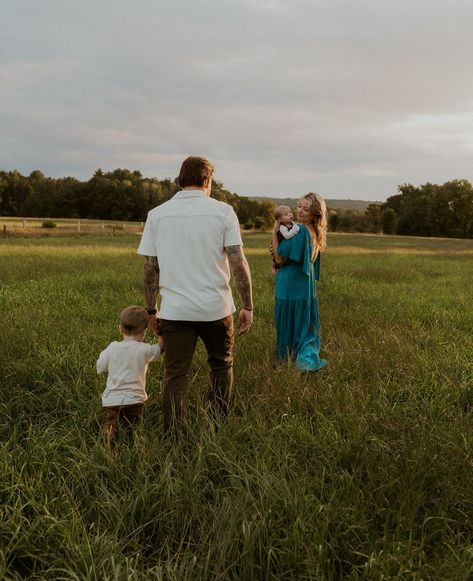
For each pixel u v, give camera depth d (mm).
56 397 4203
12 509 2572
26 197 120562
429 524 2545
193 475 2920
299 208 5371
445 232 112625
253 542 2320
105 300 8883
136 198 115062
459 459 3033
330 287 11391
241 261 3553
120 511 2611
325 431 3451
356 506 2576
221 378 3732
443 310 8336
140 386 3729
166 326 3545
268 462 3021
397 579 2137
